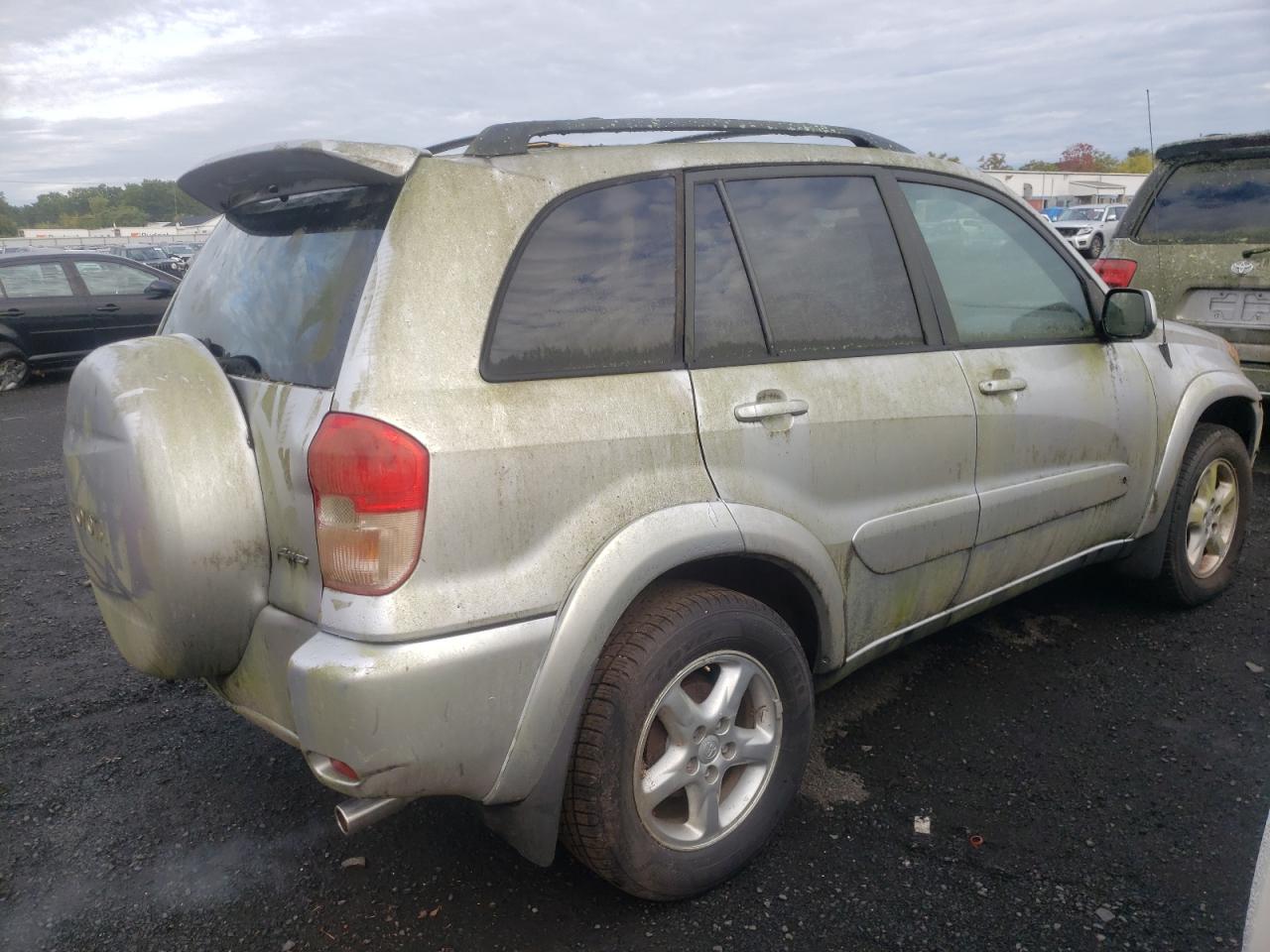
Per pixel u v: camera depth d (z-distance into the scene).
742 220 2.68
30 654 4.19
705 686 2.57
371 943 2.43
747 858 2.61
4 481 7.41
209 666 2.33
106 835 2.90
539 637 2.14
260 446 2.22
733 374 2.54
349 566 2.01
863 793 2.99
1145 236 6.46
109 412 2.24
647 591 2.46
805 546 2.61
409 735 2.00
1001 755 3.19
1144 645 3.93
